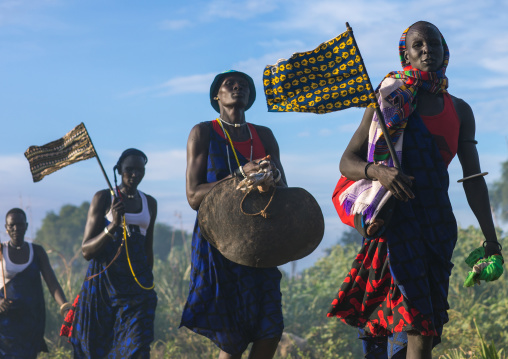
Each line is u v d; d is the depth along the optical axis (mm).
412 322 3414
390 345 3658
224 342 4770
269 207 4602
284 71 3680
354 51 3594
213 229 4664
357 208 3557
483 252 3762
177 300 11219
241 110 5195
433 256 3529
